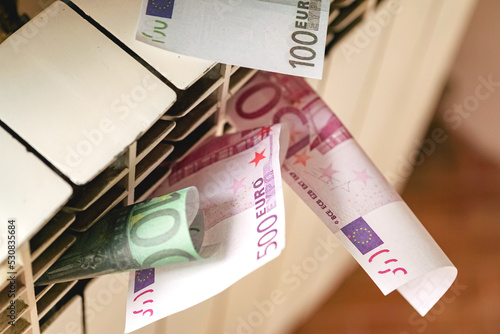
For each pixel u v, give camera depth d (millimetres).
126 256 574
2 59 572
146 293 608
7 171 524
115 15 605
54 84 564
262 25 631
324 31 640
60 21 594
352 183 706
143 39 597
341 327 1646
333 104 1042
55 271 588
